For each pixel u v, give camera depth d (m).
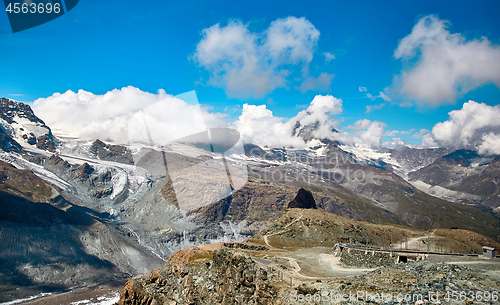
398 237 156.88
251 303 57.06
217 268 73.69
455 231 162.38
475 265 61.00
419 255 76.94
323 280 58.59
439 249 133.00
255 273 61.53
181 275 83.69
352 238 144.88
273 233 155.00
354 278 51.81
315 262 86.94
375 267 79.81
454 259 70.19
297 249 123.19
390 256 81.75
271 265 72.00
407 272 46.12
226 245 118.19
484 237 152.62
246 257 65.25
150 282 88.25
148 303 81.50
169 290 83.12
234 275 63.81
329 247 130.00
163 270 89.69
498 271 44.47
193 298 72.62
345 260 88.12
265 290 56.72
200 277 77.38
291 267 74.56
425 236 157.62
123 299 85.56
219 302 65.81
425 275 42.72
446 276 40.53
